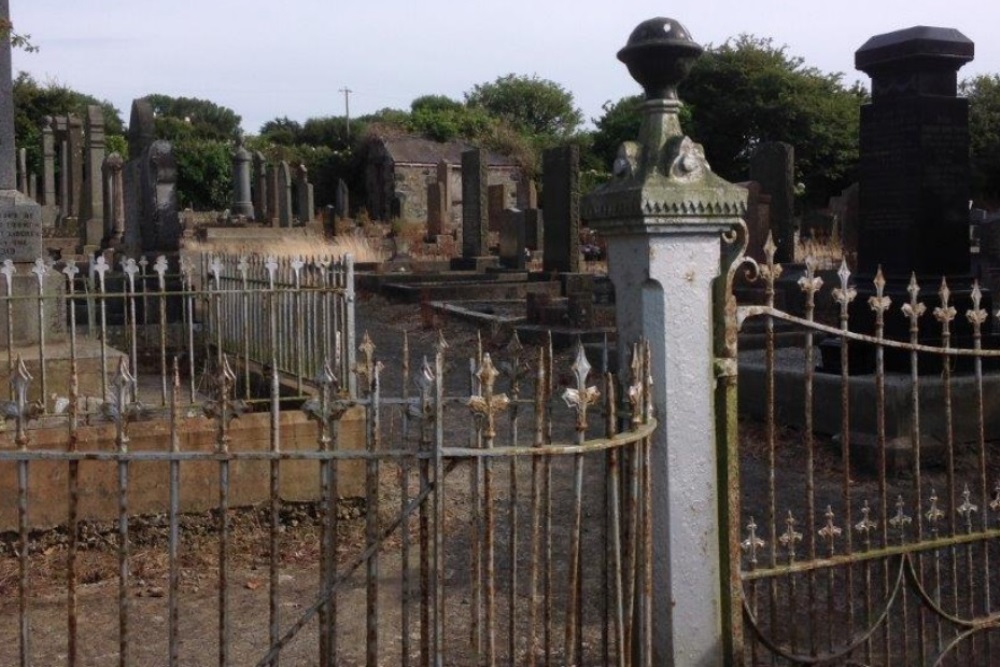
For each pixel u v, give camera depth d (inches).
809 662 163.6
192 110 3560.5
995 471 316.2
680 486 150.8
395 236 1434.5
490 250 1307.8
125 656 122.9
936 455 321.4
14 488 243.1
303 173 1574.8
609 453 138.7
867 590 168.9
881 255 363.9
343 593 221.9
